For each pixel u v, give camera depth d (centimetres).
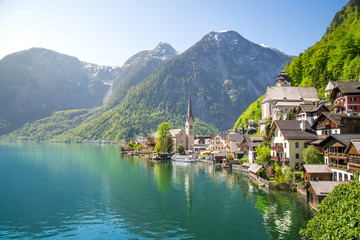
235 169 11488
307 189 5559
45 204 6041
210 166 12888
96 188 7581
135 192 7112
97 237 4266
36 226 4734
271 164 8356
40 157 16125
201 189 7400
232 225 4684
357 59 10906
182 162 14850
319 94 12375
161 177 9388
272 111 12331
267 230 4419
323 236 2773
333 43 13900
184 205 5881
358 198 2847
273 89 12812
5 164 12700
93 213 5406
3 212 5481
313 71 13838
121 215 5269
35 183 8262
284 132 7681
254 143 11094
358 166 4900
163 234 4353
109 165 12750
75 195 6806
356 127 6475
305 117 9250
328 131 7038
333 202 3244
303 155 6894
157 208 5703
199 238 4181
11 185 7962
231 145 14288
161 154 16825
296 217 4922
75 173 10162
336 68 12231
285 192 6738
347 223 2633
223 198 6400
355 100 8156
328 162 6250
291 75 16388
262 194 6619
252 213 5244
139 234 4366
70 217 5184
